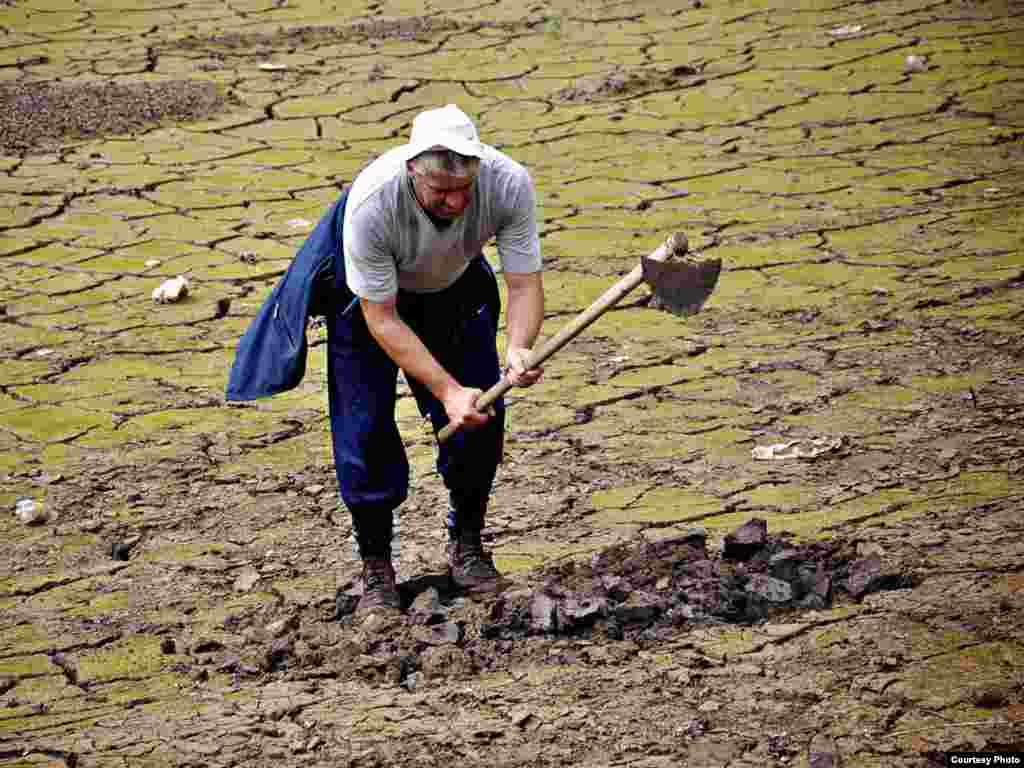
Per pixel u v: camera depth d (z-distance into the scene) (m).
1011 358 9.48
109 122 15.91
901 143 14.59
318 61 18.48
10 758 5.58
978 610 6.23
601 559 6.96
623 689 5.81
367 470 6.53
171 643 6.46
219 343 10.45
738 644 6.09
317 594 6.91
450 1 21.81
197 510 7.93
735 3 21.03
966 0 20.58
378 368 6.46
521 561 7.13
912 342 9.88
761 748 5.34
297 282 6.38
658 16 20.48
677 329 10.41
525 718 5.63
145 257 12.19
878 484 7.77
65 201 13.55
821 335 10.11
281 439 8.87
